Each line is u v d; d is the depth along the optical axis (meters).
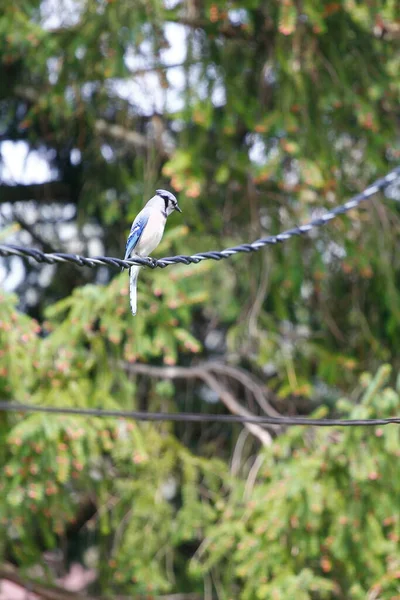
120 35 14.23
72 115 15.49
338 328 16.97
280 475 13.30
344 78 14.87
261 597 12.39
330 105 14.93
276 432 15.89
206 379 16.06
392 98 15.51
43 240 17.84
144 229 9.38
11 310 12.69
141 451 13.24
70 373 13.09
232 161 14.80
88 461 13.61
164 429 15.08
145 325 13.76
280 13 14.02
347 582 13.22
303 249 16.02
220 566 14.39
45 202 18.05
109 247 17.31
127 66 14.32
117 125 16.52
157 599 14.12
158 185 15.68
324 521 12.96
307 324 17.14
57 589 14.21
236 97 14.73
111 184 16.16
